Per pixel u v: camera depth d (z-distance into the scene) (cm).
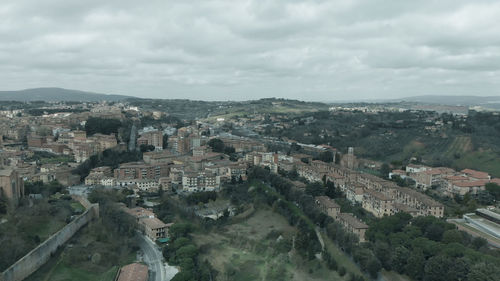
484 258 19675
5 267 19425
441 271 19388
